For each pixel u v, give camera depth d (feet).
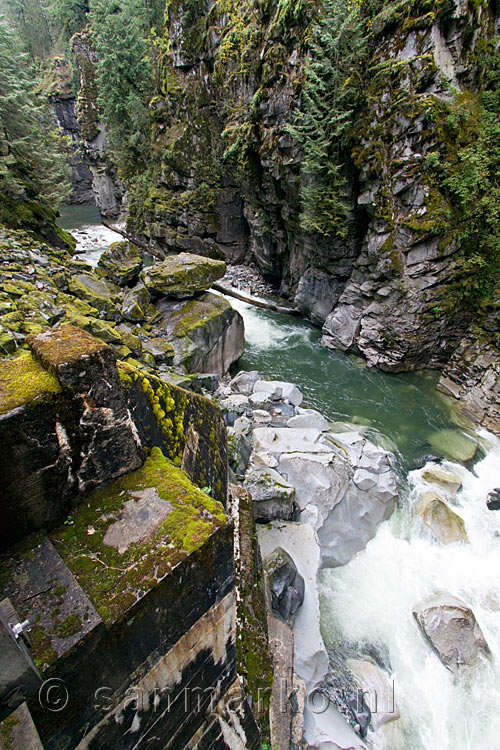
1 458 8.61
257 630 16.07
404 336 46.42
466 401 42.24
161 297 44.29
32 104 58.90
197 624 10.87
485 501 32.12
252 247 86.07
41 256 39.78
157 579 9.18
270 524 25.22
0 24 54.54
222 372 45.24
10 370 9.77
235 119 66.64
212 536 10.33
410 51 39.22
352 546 27.61
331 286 57.11
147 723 10.27
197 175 84.02
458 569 27.27
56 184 68.74
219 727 12.96
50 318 27.50
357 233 50.49
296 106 47.78
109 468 11.30
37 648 7.72
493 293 43.04
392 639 23.09
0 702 6.94
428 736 19.63
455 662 21.77
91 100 124.16
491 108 40.65
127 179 109.60
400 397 44.98
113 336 31.65
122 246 44.98
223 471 19.95
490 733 19.99
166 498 11.17
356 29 40.93
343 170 47.44
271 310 68.90
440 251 42.34
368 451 33.35
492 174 40.93
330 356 53.67
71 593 8.73
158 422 14.43
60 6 150.92
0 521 9.21
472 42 38.91
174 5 76.89
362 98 43.34
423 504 30.66
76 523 10.37
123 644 8.82
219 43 70.85
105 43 93.61
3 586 8.81
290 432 33.53
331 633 23.09
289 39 47.62
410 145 40.70
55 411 9.37
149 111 96.89
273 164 54.75
